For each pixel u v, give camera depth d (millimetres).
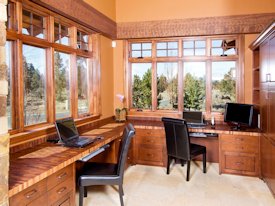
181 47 4637
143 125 4332
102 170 2840
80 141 2908
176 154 3799
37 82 2918
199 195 3184
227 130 3855
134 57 4895
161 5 4641
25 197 1805
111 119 4820
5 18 1466
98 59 4227
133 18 4781
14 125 2568
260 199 3064
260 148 3709
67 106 3543
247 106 3850
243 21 4258
